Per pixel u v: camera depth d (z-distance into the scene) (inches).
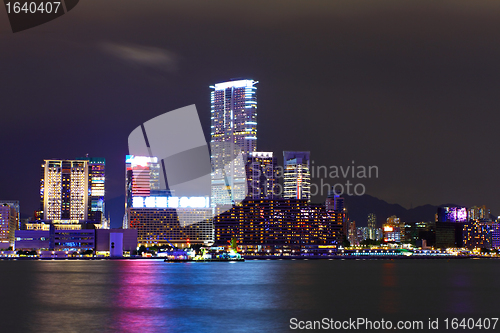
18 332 5196.9
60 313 6323.8
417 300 7687.0
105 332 5206.7
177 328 5423.2
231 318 6038.4
